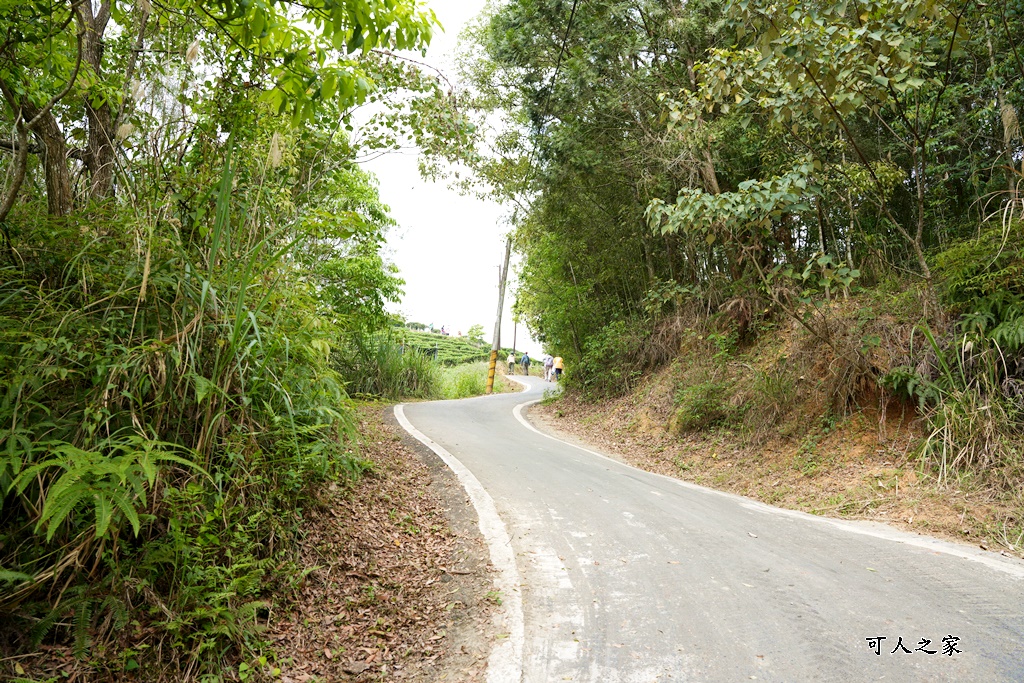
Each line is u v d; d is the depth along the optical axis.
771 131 11.19
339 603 5.03
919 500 7.71
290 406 5.31
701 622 4.66
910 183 12.92
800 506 8.66
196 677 3.77
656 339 16.61
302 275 6.42
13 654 3.54
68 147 6.77
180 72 6.95
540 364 53.34
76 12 5.10
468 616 4.94
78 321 4.58
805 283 13.85
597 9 14.43
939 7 8.26
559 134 14.85
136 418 4.41
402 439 11.25
